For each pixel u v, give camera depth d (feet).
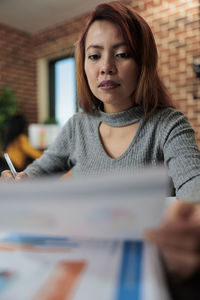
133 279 0.67
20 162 7.04
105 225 0.76
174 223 0.75
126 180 0.68
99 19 2.31
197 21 8.91
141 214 0.72
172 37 9.48
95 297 0.62
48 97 14.60
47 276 0.71
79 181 0.71
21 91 13.58
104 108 2.86
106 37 2.23
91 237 0.80
